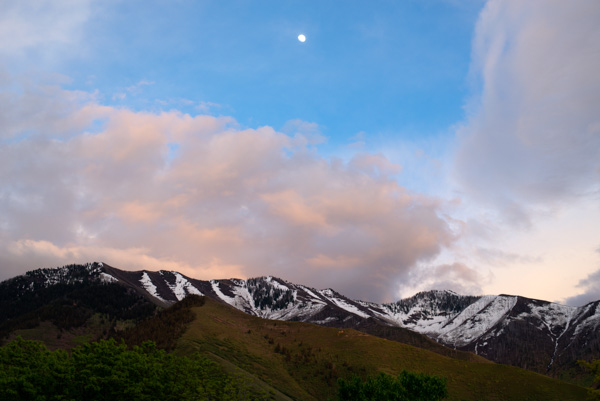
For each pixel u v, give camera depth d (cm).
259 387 9525
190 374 6475
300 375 12231
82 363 5247
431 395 6438
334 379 12000
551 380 11769
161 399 5512
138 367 5597
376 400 6334
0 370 4603
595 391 6425
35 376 4728
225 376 7388
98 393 5000
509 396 11188
